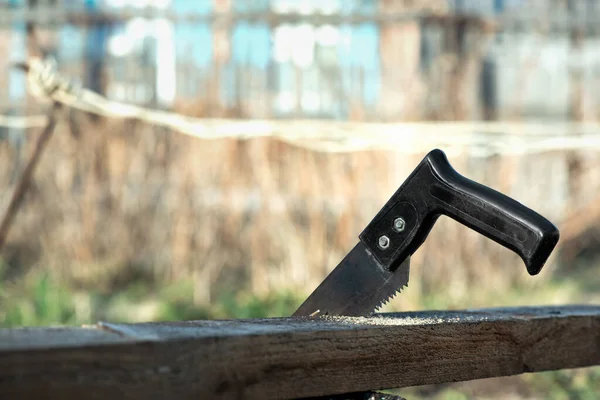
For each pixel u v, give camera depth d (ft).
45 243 23.58
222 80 23.02
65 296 19.98
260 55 23.53
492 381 15.94
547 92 27.53
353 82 23.09
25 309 18.74
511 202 4.57
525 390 15.56
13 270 23.49
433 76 23.25
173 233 23.26
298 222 22.79
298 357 4.20
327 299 5.04
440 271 22.95
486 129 20.43
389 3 24.00
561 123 27.76
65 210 23.62
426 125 19.63
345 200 22.33
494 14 25.52
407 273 4.96
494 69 25.36
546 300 21.83
